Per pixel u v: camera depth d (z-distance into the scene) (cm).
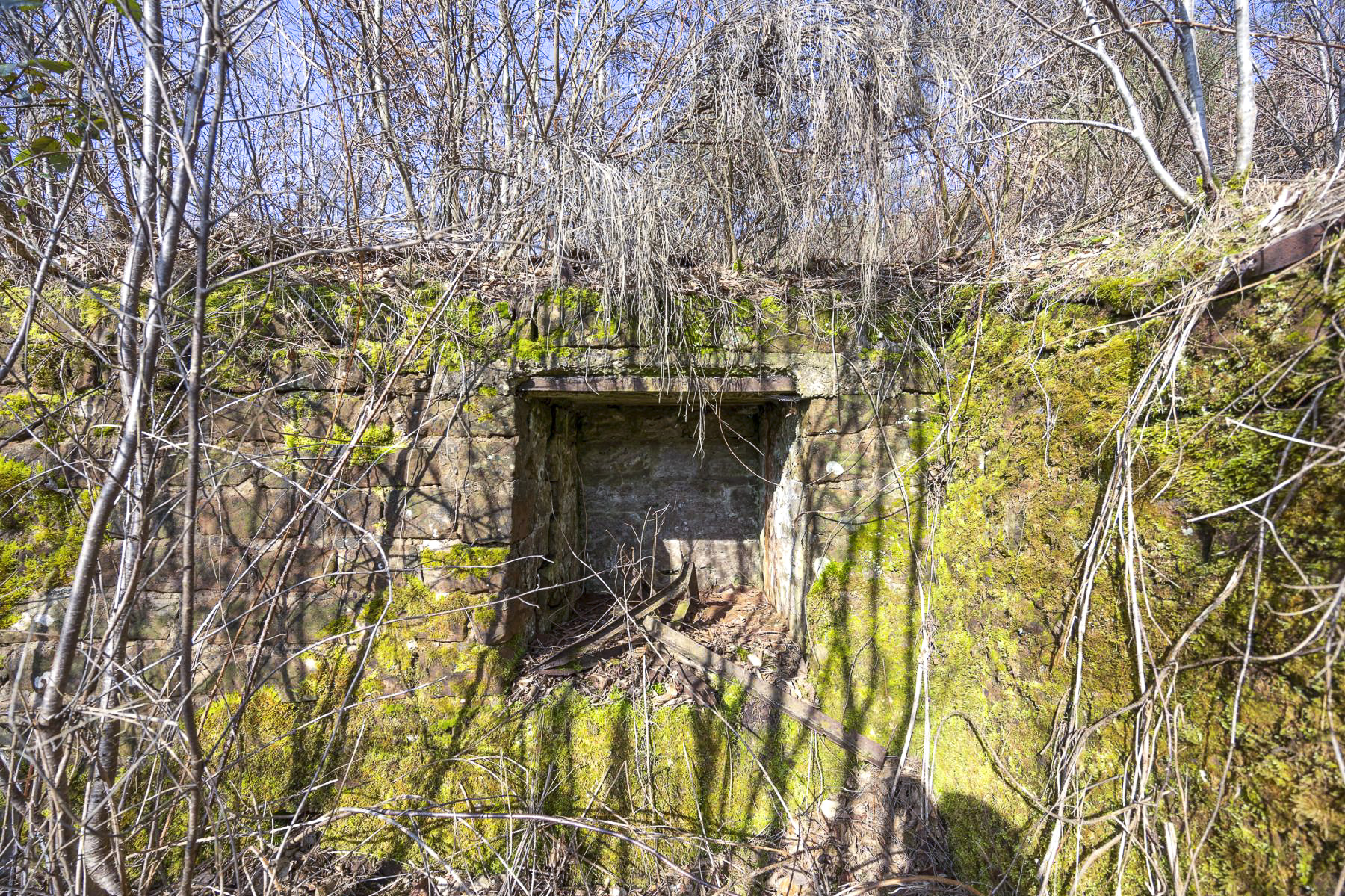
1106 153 344
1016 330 222
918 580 263
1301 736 117
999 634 217
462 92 333
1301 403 124
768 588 342
